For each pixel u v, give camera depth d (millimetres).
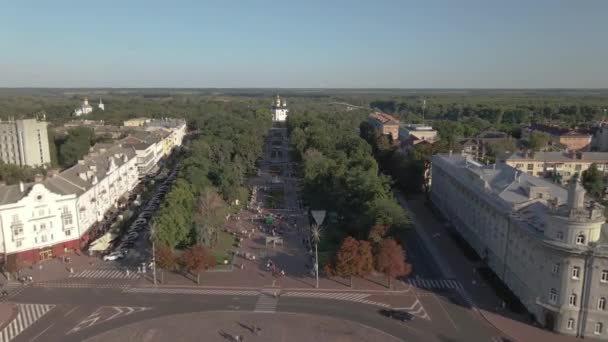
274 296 119812
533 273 107188
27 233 140375
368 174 172125
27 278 129875
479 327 104188
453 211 171875
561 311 98938
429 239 160500
